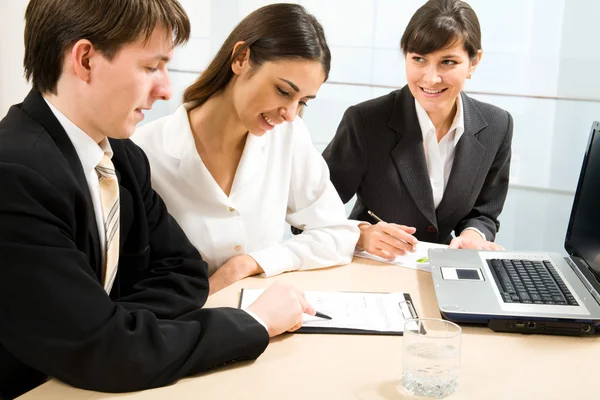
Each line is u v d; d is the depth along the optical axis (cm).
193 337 101
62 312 92
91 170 105
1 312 91
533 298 124
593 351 112
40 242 92
